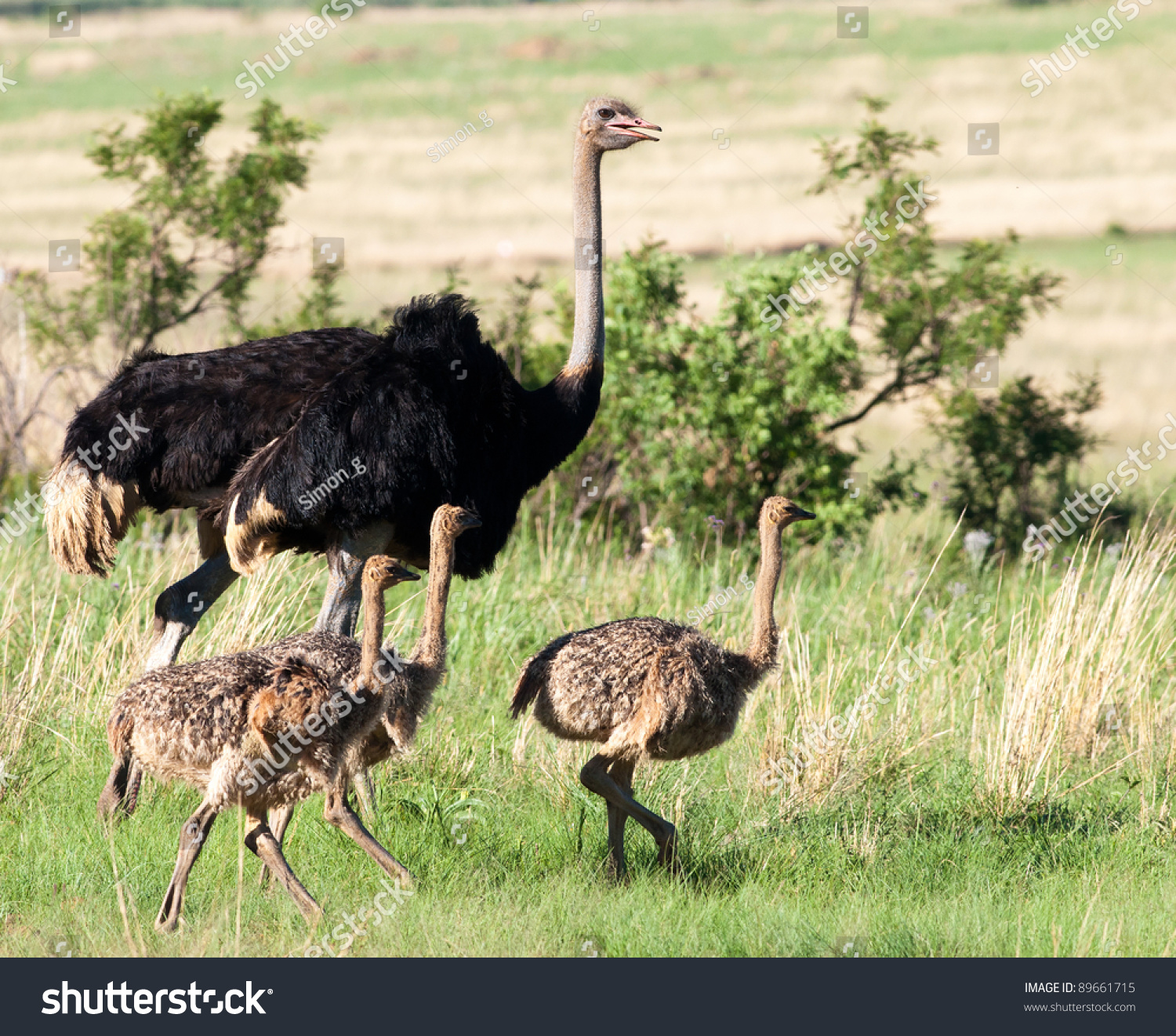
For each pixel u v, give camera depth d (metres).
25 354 28.94
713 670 15.05
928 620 23.05
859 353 30.92
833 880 15.05
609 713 14.75
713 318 29.94
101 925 13.38
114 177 29.52
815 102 105.31
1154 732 18.91
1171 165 92.88
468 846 15.35
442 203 88.69
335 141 102.44
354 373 17.62
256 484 17.05
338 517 17.38
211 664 13.51
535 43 129.38
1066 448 30.91
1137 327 66.25
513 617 22.64
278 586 20.86
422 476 17.66
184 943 13.05
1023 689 18.30
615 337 28.84
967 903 14.34
